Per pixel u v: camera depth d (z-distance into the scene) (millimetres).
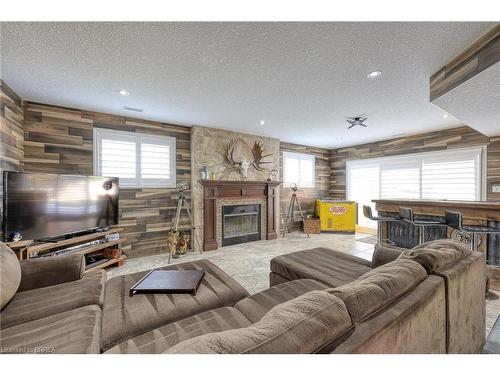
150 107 3328
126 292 1583
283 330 691
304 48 1913
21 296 1508
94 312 1330
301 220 6406
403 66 2201
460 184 4473
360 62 2133
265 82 2541
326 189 7008
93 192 3129
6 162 2561
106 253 3387
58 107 3252
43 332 1132
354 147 6457
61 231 2746
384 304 917
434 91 2330
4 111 2518
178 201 4172
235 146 4832
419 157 5090
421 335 981
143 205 3953
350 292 909
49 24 1603
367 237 5625
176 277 1774
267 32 1715
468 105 2504
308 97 2953
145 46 1882
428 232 3346
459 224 2566
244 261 3703
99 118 3557
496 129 3576
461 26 1636
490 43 1686
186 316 1366
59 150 3258
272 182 5254
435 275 1214
